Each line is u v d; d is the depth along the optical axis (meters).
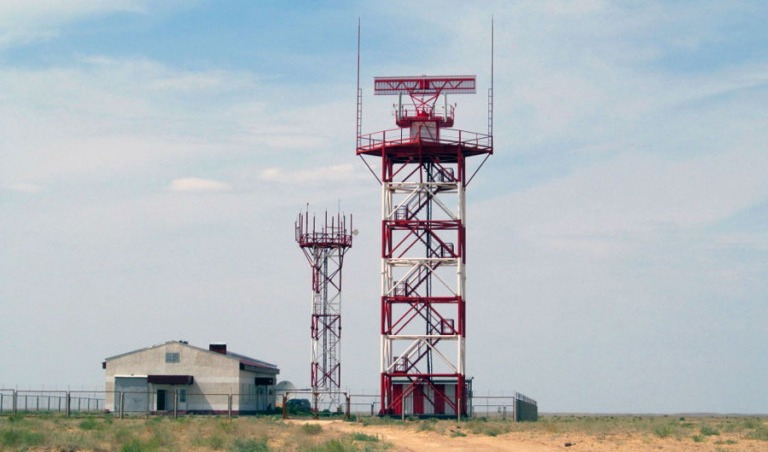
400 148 106.00
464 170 106.81
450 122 107.69
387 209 106.56
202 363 115.81
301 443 58.03
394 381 104.62
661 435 70.81
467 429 80.75
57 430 62.53
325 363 128.50
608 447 61.00
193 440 57.56
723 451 57.88
